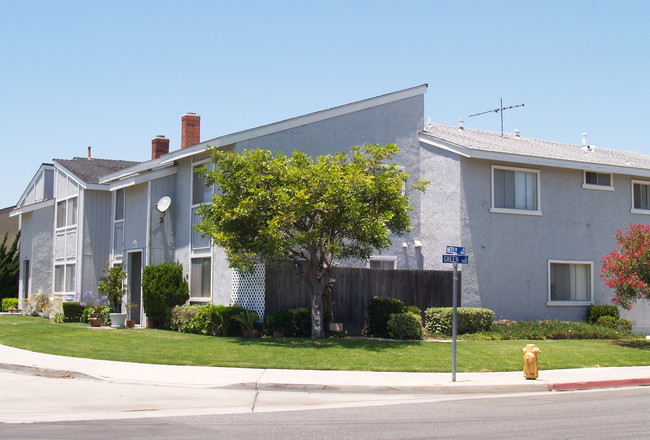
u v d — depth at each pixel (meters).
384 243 18.48
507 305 23.22
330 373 14.18
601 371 15.41
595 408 11.20
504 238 23.39
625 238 20.00
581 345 19.03
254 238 18.09
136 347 17.17
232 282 21.25
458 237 22.66
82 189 28.78
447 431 9.18
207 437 8.71
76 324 24.98
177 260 24.12
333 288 20.47
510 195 23.72
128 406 11.10
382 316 20.31
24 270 34.25
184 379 13.37
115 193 28.19
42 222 32.16
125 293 24.80
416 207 24.25
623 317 25.38
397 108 24.17
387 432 9.09
